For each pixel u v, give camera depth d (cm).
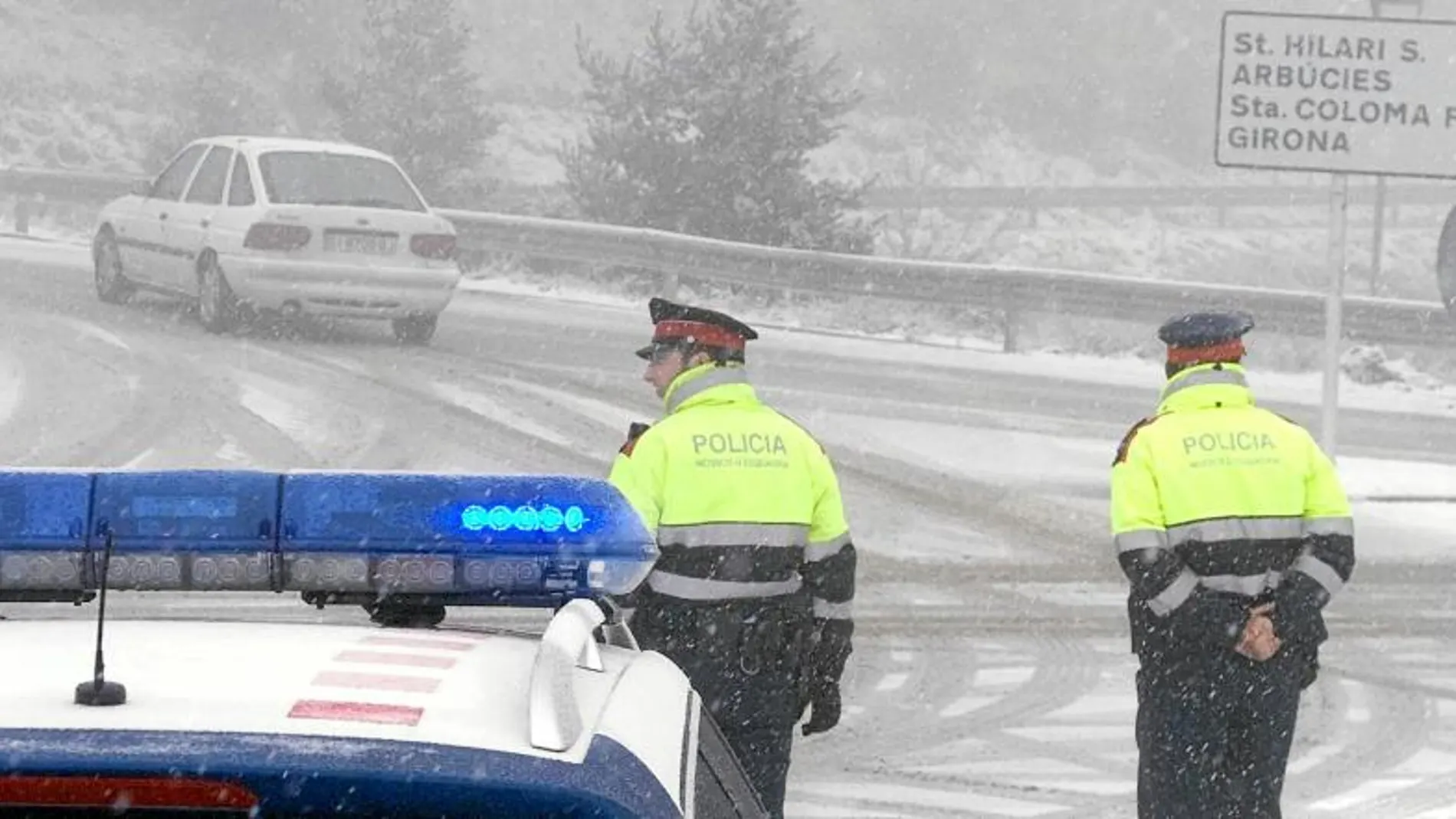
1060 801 1174
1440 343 3309
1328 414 2139
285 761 274
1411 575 1930
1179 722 898
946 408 2716
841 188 4088
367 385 2545
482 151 4975
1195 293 3350
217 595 1623
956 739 1313
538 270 4109
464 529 381
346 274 2773
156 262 3005
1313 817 1155
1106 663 1538
